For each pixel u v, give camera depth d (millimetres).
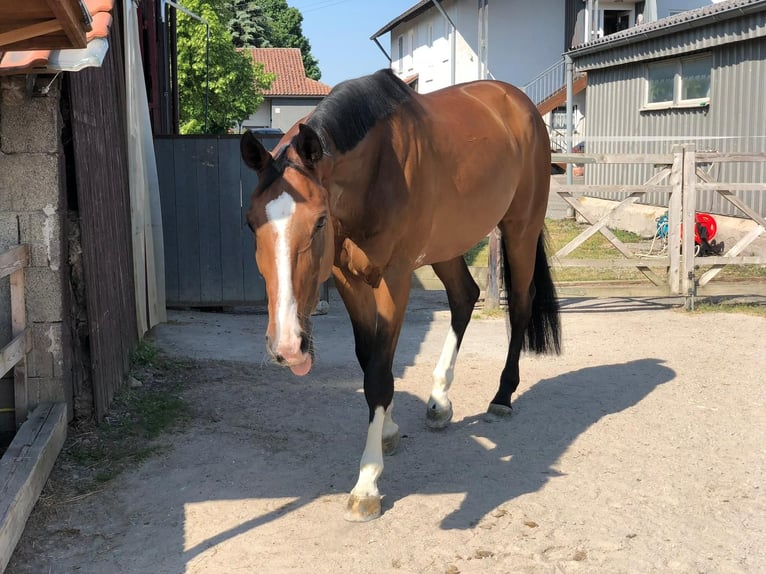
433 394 4574
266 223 2693
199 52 21469
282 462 4074
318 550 3176
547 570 2992
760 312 7734
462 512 3500
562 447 4273
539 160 4836
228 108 23391
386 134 3379
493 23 23359
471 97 4484
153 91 9180
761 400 5012
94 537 3285
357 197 3293
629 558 3070
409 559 3098
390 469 3992
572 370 5809
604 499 3613
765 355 6125
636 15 23156
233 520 3436
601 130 16281
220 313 8016
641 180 14195
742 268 9836
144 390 5160
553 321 5125
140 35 8789
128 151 5836
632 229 14055
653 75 14117
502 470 3969
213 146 7668
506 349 6480
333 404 5004
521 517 3439
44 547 3195
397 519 3438
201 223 7773
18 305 3953
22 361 3994
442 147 3795
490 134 4258
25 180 3973
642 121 14508
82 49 3432
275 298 2645
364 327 3762
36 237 4008
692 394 5164
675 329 7105
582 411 4863
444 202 3818
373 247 3408
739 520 3381
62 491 3670
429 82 26422
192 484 3787
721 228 11383
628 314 7828
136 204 6078
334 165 3109
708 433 4445
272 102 41000
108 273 4816
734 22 11109
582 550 3141
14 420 4141
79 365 4379
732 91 11516
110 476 3840
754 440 4324
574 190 7816
